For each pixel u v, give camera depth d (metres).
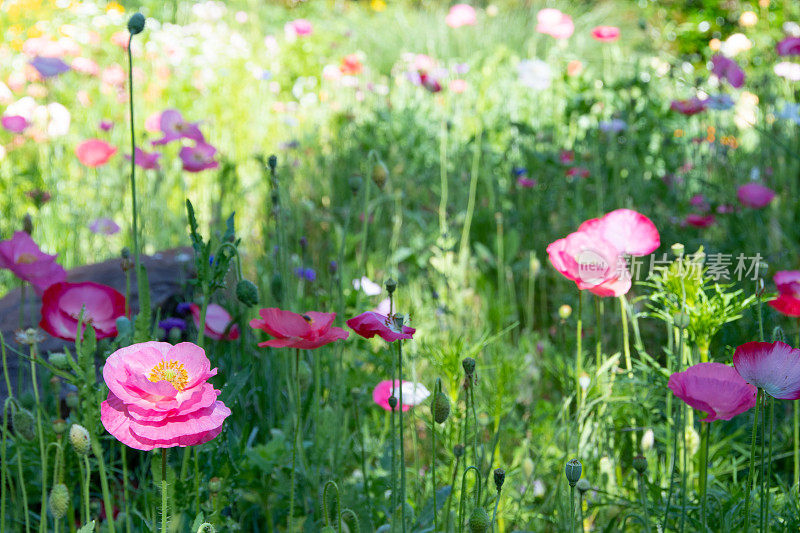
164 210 3.96
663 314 1.94
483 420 2.16
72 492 1.69
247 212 4.21
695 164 4.20
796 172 3.95
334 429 2.03
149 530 1.53
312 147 4.84
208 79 6.45
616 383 2.14
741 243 3.52
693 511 1.81
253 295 1.63
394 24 9.23
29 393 1.89
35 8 7.30
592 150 4.26
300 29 7.08
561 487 2.04
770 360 1.41
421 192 4.42
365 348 2.45
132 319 1.96
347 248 3.17
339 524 1.46
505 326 3.21
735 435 2.19
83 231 3.75
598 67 6.33
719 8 7.89
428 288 3.47
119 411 1.23
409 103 5.68
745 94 4.47
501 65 6.23
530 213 4.12
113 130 5.08
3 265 1.86
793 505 1.80
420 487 2.04
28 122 4.09
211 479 1.65
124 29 6.95
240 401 2.24
